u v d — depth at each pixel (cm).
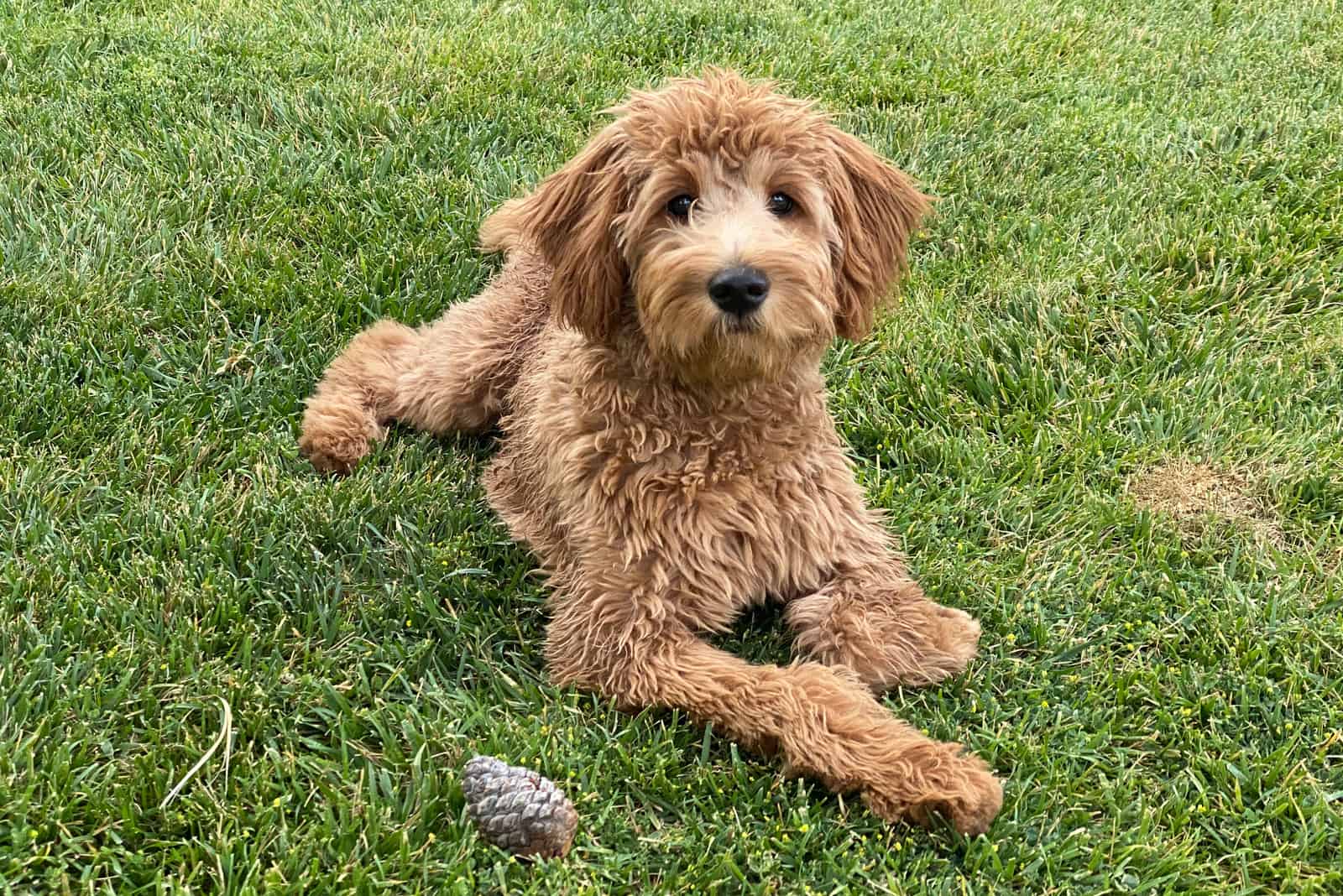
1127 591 129
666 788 114
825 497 126
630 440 122
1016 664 123
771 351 117
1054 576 131
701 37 221
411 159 179
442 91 195
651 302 117
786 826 112
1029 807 113
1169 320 158
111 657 118
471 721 117
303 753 116
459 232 168
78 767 112
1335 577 130
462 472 142
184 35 209
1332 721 118
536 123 189
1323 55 219
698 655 119
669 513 122
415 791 112
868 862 110
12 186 168
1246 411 146
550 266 129
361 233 167
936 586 130
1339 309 158
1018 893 109
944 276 165
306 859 108
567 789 113
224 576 127
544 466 130
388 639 123
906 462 143
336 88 193
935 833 111
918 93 204
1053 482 140
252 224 167
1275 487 138
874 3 242
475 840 109
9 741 112
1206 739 118
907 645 122
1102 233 169
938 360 152
